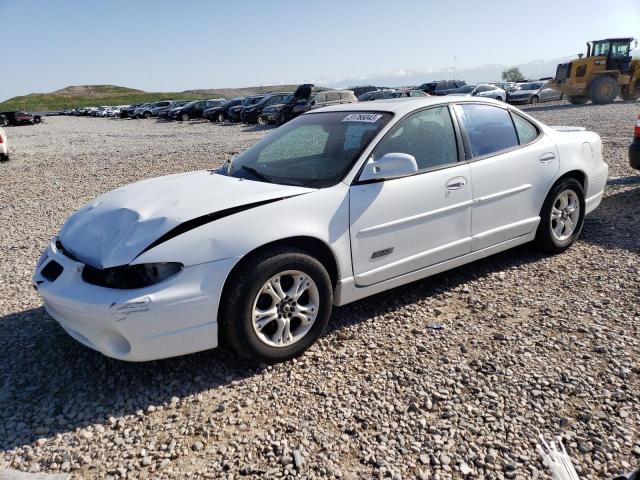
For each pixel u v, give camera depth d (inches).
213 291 115.3
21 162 587.2
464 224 159.8
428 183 149.3
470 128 165.0
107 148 721.0
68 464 97.4
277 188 133.4
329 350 134.3
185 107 1510.8
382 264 143.6
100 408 114.0
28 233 263.9
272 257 120.9
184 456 98.6
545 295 159.6
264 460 96.5
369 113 156.5
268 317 124.2
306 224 127.3
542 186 179.3
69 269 119.7
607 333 135.0
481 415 106.0
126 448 101.3
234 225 119.0
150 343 112.4
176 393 118.5
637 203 250.1
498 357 126.7
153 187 143.9
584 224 226.8
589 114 743.7
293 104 959.6
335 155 146.6
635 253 188.4
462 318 147.9
